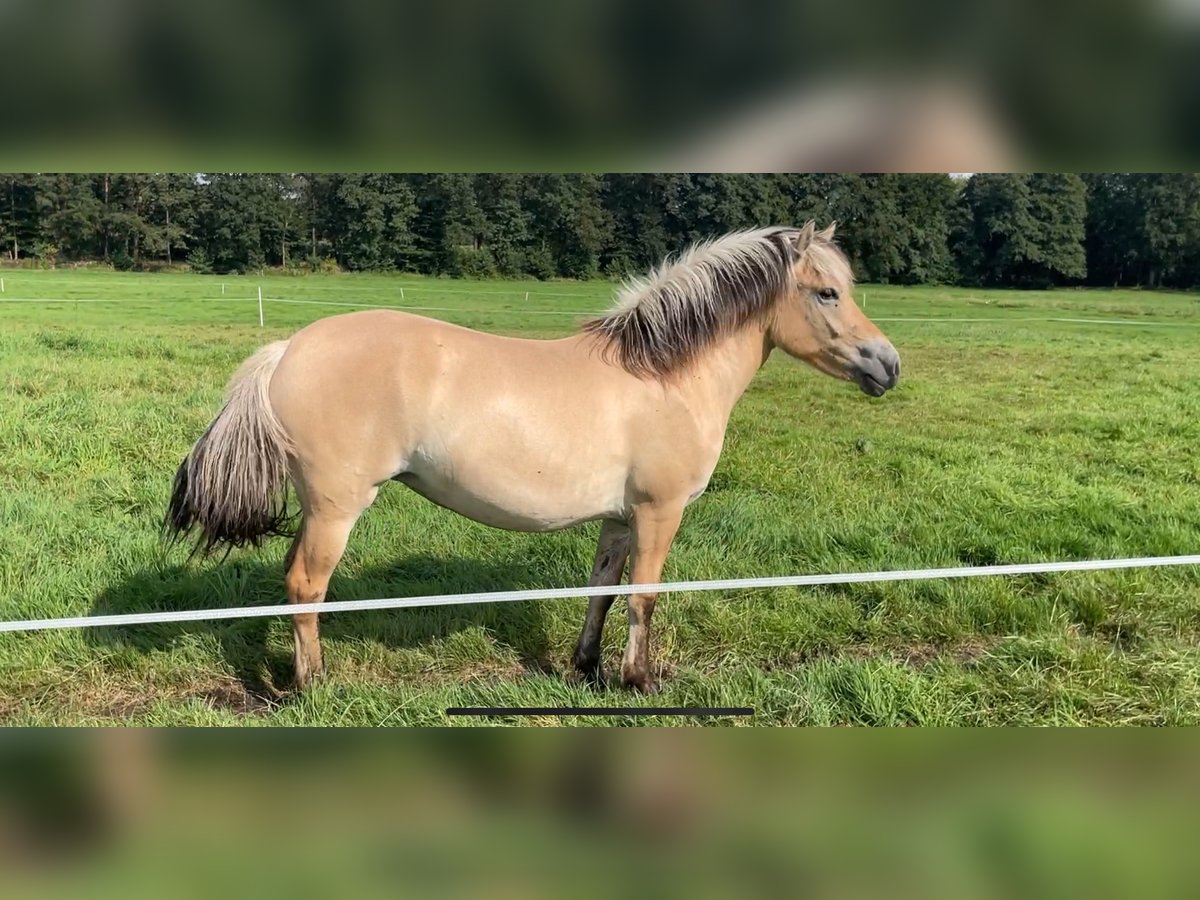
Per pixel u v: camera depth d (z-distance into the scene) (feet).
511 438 9.12
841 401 30.17
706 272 10.00
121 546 13.29
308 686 9.88
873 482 19.10
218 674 10.66
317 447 9.01
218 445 9.18
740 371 10.56
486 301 72.74
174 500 9.80
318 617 11.00
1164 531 15.71
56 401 22.21
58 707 9.83
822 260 10.36
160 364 30.35
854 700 10.11
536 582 13.44
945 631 12.15
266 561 13.38
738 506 16.44
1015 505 17.44
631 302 9.93
